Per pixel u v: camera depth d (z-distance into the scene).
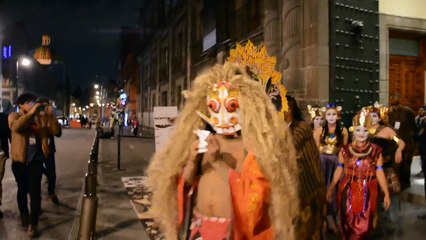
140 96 48.75
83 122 62.69
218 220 2.48
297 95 11.27
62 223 7.05
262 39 13.73
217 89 2.58
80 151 20.03
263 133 2.48
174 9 28.83
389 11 11.70
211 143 2.53
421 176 10.02
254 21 14.68
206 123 2.76
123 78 64.94
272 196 2.43
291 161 2.63
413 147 9.16
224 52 17.70
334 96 10.62
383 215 7.14
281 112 3.27
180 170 2.62
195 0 23.41
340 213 5.35
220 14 18.58
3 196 9.26
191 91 2.76
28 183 6.38
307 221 3.27
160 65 35.44
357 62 11.10
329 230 6.37
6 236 6.36
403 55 12.41
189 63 24.20
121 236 6.23
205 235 2.48
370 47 11.38
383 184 5.21
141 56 47.59
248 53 3.50
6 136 7.39
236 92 2.57
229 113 2.56
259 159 2.41
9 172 12.86
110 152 19.23
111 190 9.80
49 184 8.50
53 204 8.45
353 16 11.07
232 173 2.44
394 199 8.41
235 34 16.64
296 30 11.27
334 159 6.29
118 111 37.38
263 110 2.52
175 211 2.62
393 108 9.34
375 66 11.47
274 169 2.42
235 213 2.39
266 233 2.42
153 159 2.73
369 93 11.34
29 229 6.32
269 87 3.44
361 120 5.36
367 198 5.19
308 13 10.80
